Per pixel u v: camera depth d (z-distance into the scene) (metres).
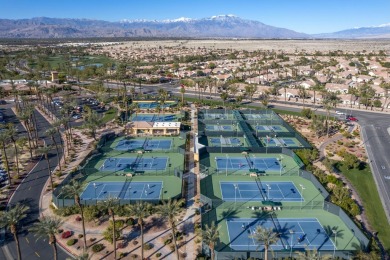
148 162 125.06
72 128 165.50
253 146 136.88
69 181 102.06
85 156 128.62
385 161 124.56
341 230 82.00
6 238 78.69
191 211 90.25
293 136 152.50
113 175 113.19
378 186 105.19
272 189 103.81
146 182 108.00
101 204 73.69
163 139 151.88
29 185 105.44
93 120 148.50
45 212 89.88
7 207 92.25
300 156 125.44
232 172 116.19
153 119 182.38
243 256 69.69
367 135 154.62
